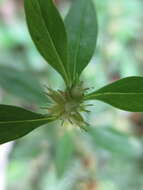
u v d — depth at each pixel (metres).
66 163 0.31
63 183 0.39
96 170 0.38
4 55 0.47
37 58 0.46
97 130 0.31
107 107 0.39
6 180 0.42
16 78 0.27
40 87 0.27
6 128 0.16
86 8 0.20
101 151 0.37
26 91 0.27
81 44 0.19
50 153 0.39
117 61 0.47
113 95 0.16
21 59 0.47
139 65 0.48
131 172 0.40
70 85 0.17
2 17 0.54
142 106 0.16
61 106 0.16
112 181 0.39
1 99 0.38
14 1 0.56
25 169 0.42
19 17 0.52
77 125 0.17
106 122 0.42
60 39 0.17
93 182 0.39
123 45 0.48
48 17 0.16
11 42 0.49
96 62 0.46
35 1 0.16
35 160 0.41
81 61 0.18
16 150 0.38
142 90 0.16
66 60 0.17
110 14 0.48
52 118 0.16
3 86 0.27
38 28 0.17
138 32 0.49
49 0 0.16
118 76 0.48
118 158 0.37
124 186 0.39
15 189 0.42
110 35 0.48
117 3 0.48
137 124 0.48
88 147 0.35
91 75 0.44
